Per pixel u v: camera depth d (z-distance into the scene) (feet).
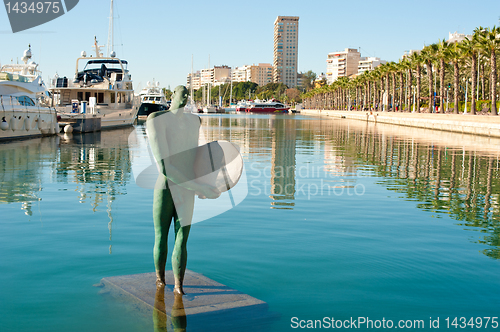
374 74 329.52
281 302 14.35
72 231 22.38
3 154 64.44
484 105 213.87
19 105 93.91
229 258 18.47
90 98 128.16
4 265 17.34
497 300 14.66
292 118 305.12
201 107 429.38
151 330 12.42
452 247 20.45
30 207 28.14
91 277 16.22
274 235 22.07
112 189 35.04
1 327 12.39
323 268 17.42
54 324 12.65
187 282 15.79
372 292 15.17
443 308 14.05
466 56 177.17
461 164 56.75
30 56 115.55
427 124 170.09
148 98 243.40
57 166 50.78
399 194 34.96
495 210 29.17
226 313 13.52
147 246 19.93
